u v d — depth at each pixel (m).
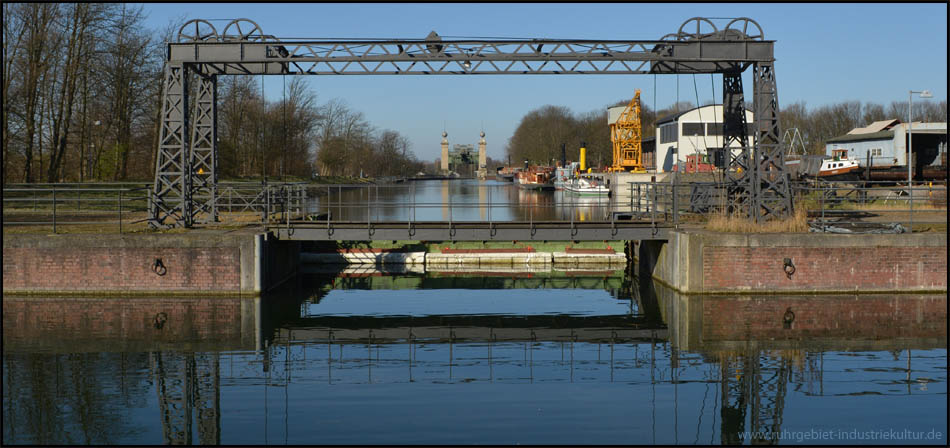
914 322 18.78
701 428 11.77
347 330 19.16
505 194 93.75
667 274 24.97
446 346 17.39
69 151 54.88
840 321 19.00
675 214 25.00
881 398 13.16
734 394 13.47
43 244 22.12
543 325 19.88
